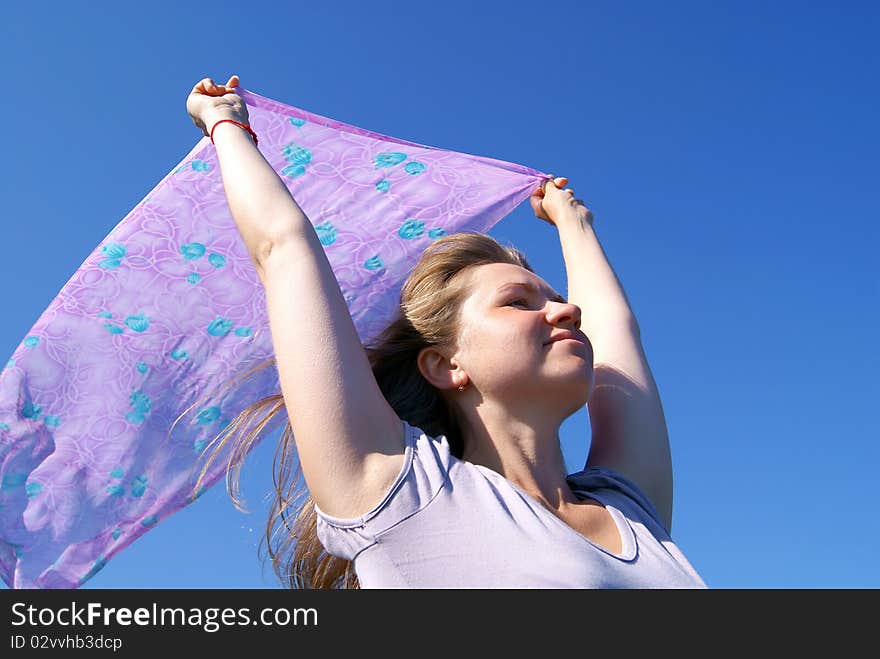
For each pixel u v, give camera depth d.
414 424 2.48
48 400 2.64
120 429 2.68
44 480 2.61
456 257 2.62
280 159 3.10
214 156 2.96
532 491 2.21
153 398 2.72
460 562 1.90
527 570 1.88
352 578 2.48
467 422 2.38
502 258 2.72
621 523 2.18
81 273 2.78
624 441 2.60
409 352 2.54
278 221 2.23
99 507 2.64
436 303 2.49
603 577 1.91
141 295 2.79
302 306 2.09
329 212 3.07
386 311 2.94
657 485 2.56
